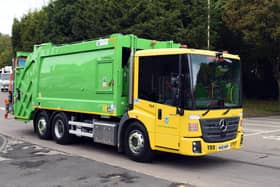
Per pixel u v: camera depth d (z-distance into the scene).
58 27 30.05
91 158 9.91
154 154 9.40
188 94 8.35
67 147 11.62
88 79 10.92
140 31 24.50
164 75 8.80
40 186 7.19
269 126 18.59
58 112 12.33
